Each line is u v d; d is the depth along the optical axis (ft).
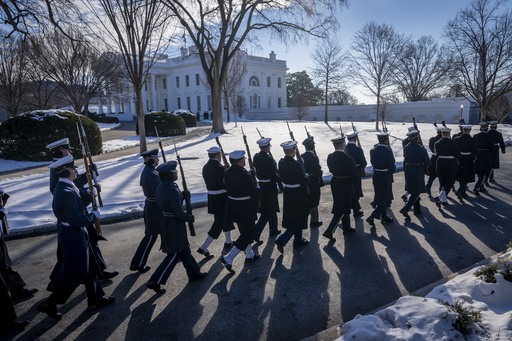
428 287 13.00
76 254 12.38
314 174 20.04
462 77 100.58
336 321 11.76
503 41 90.63
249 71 197.36
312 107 184.03
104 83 100.32
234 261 16.97
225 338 11.12
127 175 36.65
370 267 15.61
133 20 45.09
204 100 193.26
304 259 16.79
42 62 75.15
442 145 24.29
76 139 51.67
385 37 94.53
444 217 22.34
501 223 20.79
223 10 76.69
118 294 14.19
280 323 11.78
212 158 17.38
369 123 117.50
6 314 11.67
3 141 49.65
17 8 44.91
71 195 12.17
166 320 12.23
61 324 12.22
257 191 15.83
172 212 13.99
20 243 20.25
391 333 9.55
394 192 29.45
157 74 210.79
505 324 9.39
